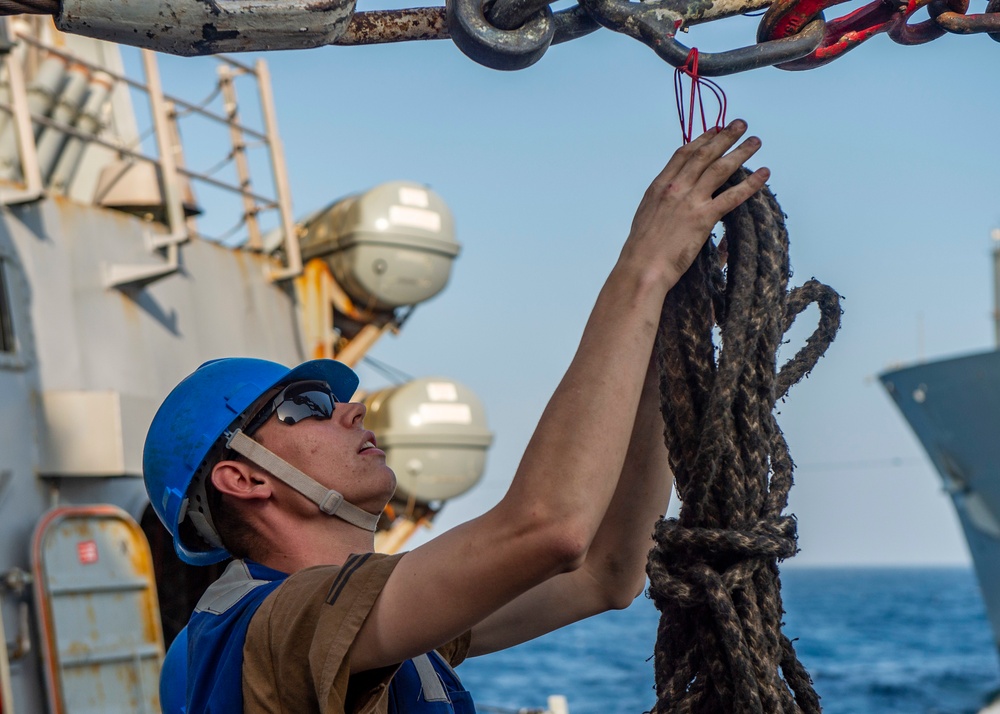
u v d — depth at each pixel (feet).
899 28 5.87
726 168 5.17
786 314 5.53
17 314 20.79
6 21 21.44
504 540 4.81
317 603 5.24
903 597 361.51
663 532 5.10
